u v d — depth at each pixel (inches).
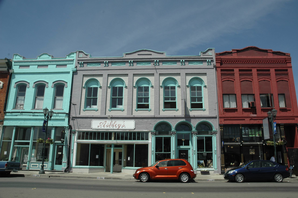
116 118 842.2
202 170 782.5
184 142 818.2
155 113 835.4
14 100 897.5
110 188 454.6
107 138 835.4
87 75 894.4
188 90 851.4
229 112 823.7
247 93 842.2
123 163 816.9
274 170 588.1
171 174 583.8
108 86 877.2
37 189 419.8
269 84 848.3
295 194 400.2
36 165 841.5
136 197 364.5
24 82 909.2
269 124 810.2
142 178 585.0
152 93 856.9
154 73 871.7
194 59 872.3
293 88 837.8
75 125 850.8
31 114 874.1
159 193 403.9
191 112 832.3
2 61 909.2
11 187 435.5
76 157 830.5
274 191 432.8
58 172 805.9
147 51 895.1
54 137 852.6
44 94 895.1
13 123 871.7
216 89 844.0
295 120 808.9
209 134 808.9
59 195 367.9
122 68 884.6
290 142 825.5
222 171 778.2
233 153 805.2
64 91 886.4
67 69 903.1
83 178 675.4
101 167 832.9
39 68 915.4
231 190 443.5
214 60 868.0
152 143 813.2
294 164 765.3
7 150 863.1
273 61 861.2
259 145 804.0
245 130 815.7
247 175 582.2
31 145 856.3
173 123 823.1
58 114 860.6
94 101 875.4
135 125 831.7
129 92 861.8
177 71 867.4
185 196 378.6
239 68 856.9
